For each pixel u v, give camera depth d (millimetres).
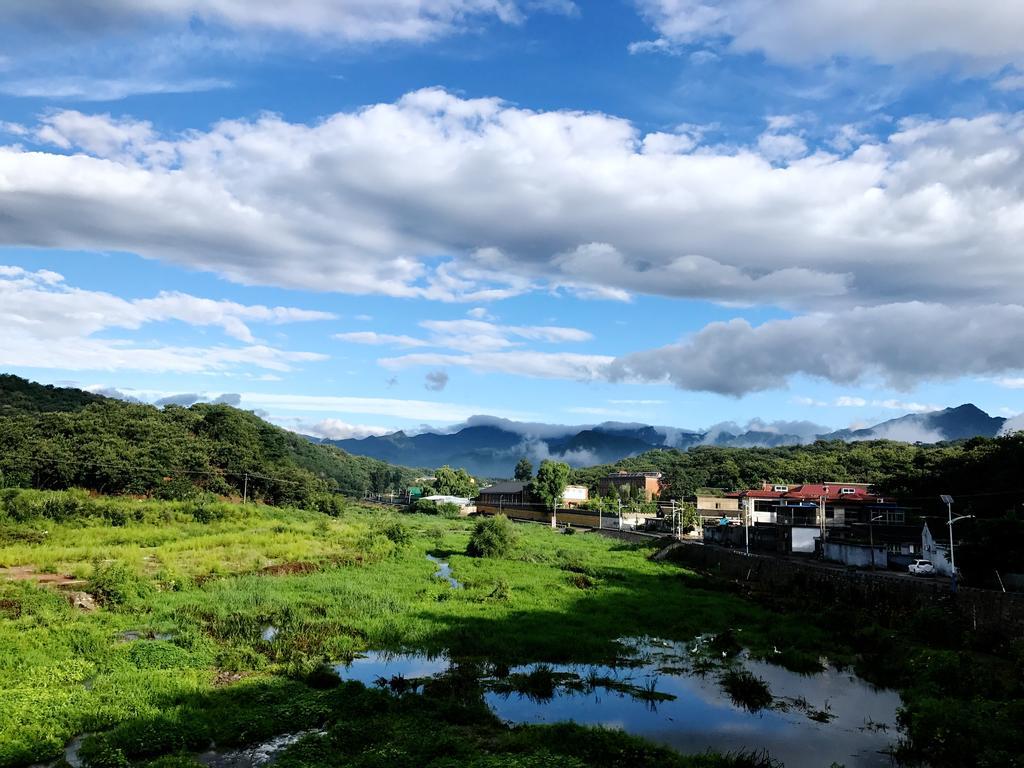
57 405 146500
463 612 43656
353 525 97625
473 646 36312
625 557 81062
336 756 22062
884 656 36312
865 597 47906
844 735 26781
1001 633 36188
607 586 57375
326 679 29750
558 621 42812
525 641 37500
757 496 104375
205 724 24203
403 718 25859
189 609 39781
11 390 147375
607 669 34562
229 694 27531
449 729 25391
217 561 56188
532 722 27297
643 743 24109
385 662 34000
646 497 154000
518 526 123750
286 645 34750
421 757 22016
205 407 142375
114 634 34625
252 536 72000
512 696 30219
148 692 26828
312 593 46812
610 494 154875
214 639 35312
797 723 27938
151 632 35719
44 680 27453
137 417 126000
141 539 65812
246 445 130125
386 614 42031
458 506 164625
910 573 57375
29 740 22281
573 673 33500
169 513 81188
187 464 111062
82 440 101188
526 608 45969
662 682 32812
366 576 55656
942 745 24188
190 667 30359
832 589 52000
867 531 72875
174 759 21188
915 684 31281
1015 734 23875
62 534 64562
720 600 52156
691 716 28500
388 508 180875
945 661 31312
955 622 38656
